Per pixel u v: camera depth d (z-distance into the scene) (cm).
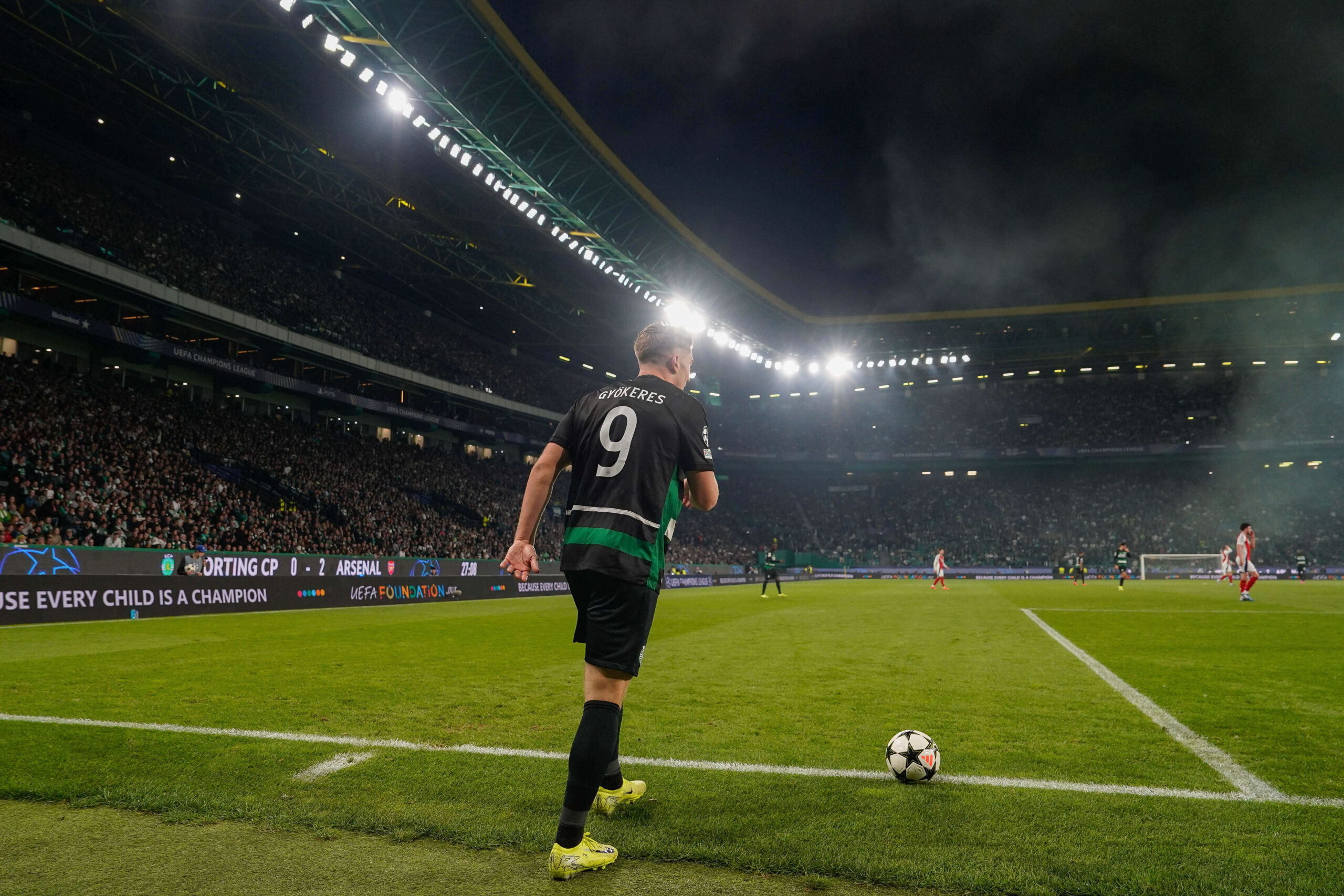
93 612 1452
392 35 2247
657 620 1373
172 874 237
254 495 2723
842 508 6116
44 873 238
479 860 251
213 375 3180
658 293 4262
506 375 4791
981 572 5038
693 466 286
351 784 331
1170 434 5419
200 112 2775
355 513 3088
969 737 423
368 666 745
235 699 545
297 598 1911
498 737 424
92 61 2361
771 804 307
